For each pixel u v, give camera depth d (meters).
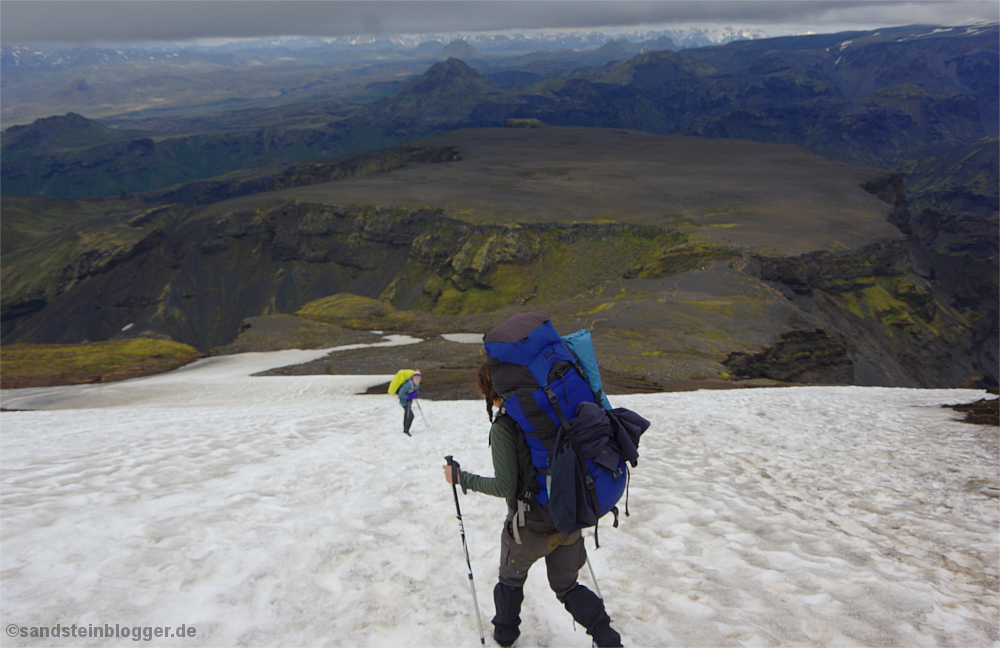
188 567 4.41
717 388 34.31
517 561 3.44
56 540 4.69
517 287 158.88
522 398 3.08
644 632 3.83
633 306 70.75
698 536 5.75
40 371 53.56
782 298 80.38
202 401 36.62
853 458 9.68
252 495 6.51
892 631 3.84
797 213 165.75
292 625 3.76
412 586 4.51
